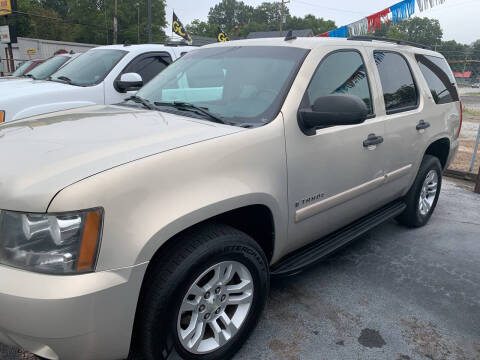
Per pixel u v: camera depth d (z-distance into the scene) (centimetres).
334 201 284
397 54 373
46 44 3319
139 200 178
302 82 262
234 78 281
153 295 191
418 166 392
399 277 341
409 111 366
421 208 436
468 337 268
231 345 231
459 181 653
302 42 292
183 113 263
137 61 613
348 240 315
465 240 419
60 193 164
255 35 5369
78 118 256
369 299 306
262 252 235
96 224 167
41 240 164
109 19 5997
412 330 273
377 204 351
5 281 163
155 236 178
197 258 197
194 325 212
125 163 181
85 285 164
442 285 331
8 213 168
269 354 245
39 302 159
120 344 182
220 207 202
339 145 278
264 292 243
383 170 333
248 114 250
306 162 254
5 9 2583
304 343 256
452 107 445
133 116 256
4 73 2561
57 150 194
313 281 329
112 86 580
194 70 312
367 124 306
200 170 200
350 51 312
